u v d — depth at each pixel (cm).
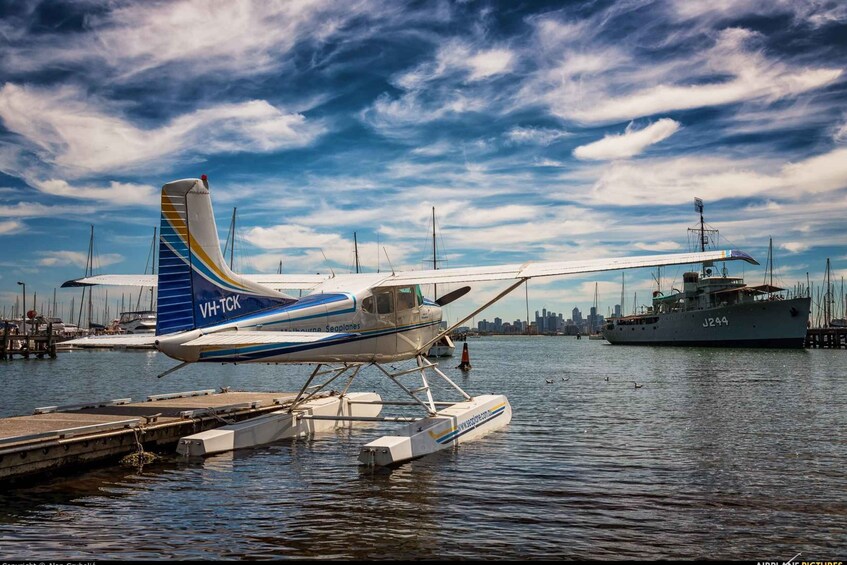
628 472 993
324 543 654
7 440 887
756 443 1265
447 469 1002
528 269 1098
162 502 804
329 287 1177
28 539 664
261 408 1362
